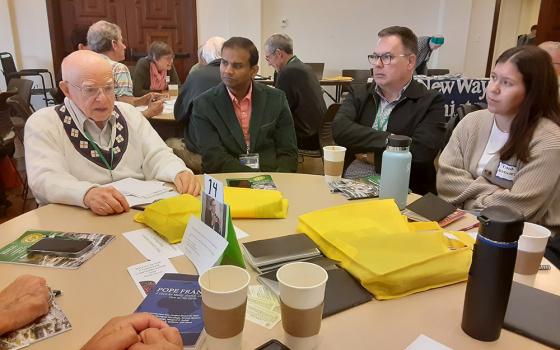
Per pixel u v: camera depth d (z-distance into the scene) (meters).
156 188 1.55
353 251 0.97
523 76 1.58
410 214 1.28
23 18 5.79
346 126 2.31
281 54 3.77
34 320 0.78
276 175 1.76
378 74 2.21
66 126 1.63
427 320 0.81
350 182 1.62
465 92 3.11
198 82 2.77
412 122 2.23
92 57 1.61
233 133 2.21
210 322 0.68
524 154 1.58
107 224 1.25
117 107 1.81
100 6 6.02
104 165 1.68
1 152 3.12
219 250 0.91
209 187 0.96
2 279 0.94
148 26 6.21
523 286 0.91
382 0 6.93
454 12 6.97
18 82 3.89
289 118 2.37
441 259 0.93
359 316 0.81
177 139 3.09
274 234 1.18
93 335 0.75
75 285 0.91
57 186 1.42
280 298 0.73
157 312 0.80
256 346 0.73
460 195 1.74
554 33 3.88
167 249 1.08
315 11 6.79
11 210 3.34
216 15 6.31
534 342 0.75
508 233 0.69
